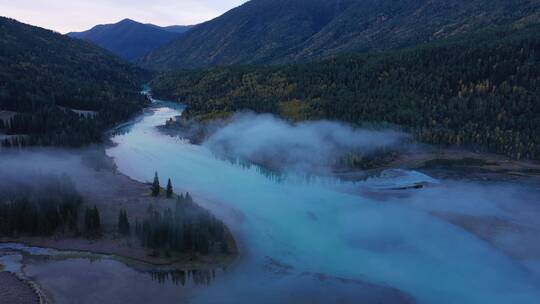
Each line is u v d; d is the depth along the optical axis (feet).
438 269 351.87
